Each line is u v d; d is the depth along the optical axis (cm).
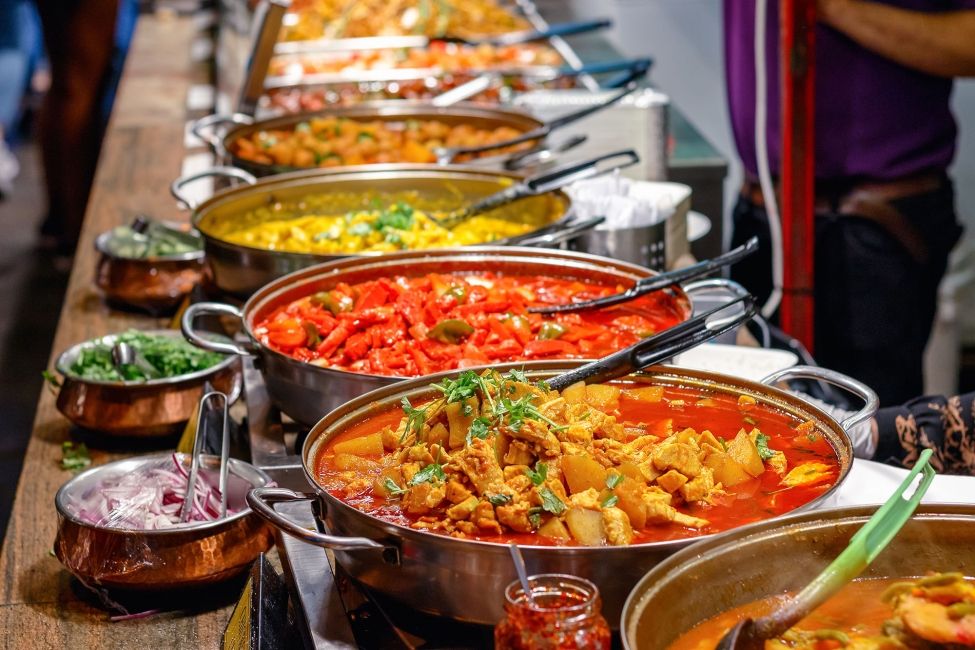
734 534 122
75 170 740
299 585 154
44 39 707
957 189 512
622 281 233
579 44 611
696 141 442
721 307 177
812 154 329
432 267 242
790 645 112
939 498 168
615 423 153
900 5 337
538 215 294
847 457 145
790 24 319
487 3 662
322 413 191
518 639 109
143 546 173
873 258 366
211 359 242
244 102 405
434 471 142
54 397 257
